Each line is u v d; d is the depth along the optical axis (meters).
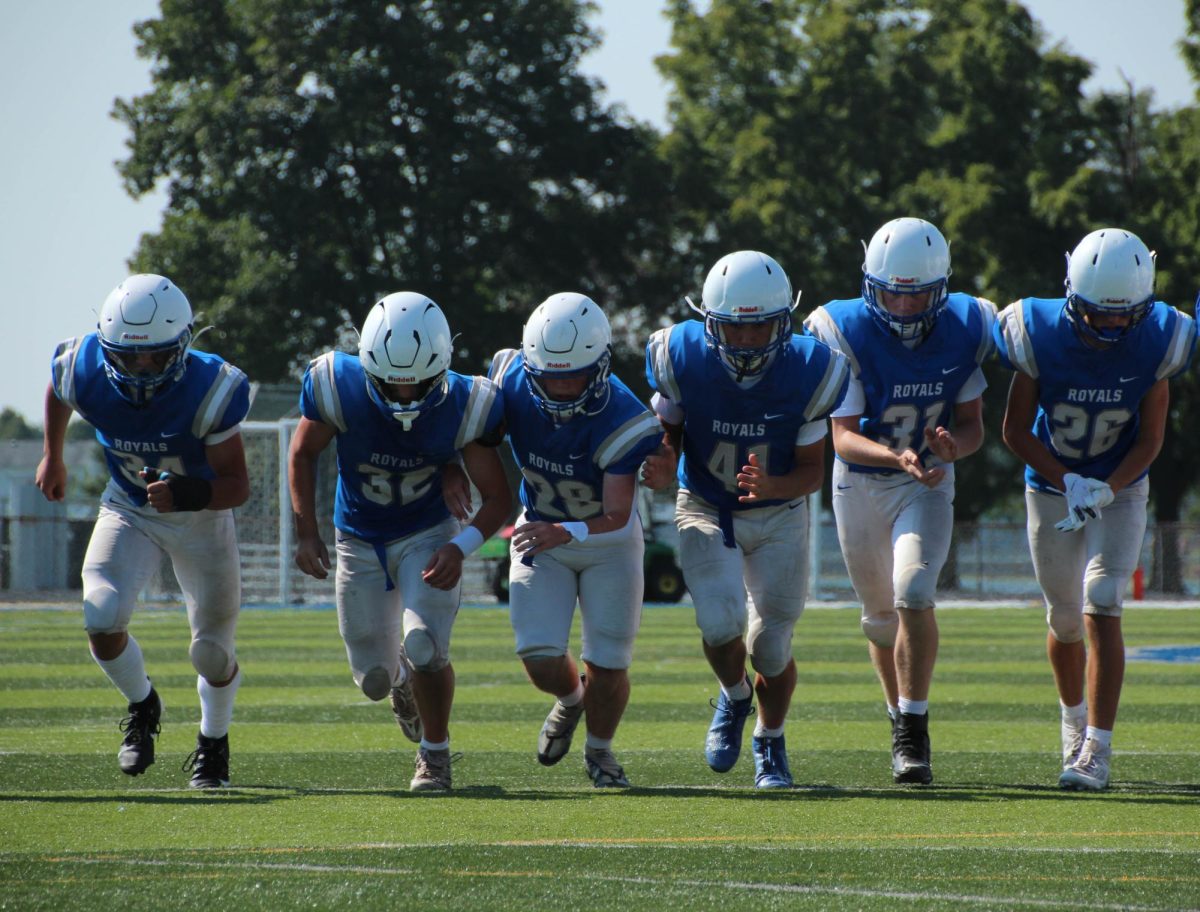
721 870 12.77
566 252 102.44
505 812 15.80
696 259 105.06
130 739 17.88
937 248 18.31
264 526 70.38
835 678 32.59
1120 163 107.19
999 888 12.14
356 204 102.12
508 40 103.44
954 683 31.69
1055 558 19.05
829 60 105.44
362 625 18.00
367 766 19.94
